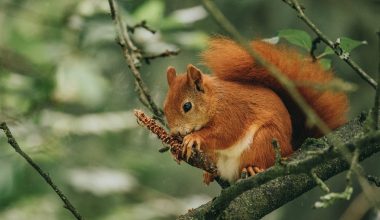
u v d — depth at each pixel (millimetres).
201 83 7891
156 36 10656
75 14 12469
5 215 12547
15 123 12148
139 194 14055
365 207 9609
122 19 9211
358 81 12719
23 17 13812
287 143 7535
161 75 13578
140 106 14094
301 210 12383
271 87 8023
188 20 10781
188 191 15164
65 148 13195
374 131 4723
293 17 13047
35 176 12656
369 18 12750
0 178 12039
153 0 10758
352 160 4621
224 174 7645
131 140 14555
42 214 12820
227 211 6148
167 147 6930
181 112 7922
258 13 13477
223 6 13695
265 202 6207
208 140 7734
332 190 12180
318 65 7523
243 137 7625
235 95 7793
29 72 13133
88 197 13773
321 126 4605
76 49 12922
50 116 12703
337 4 12891
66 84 12469
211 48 8117
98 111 14117
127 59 8055
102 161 14055
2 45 13555
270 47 7785
